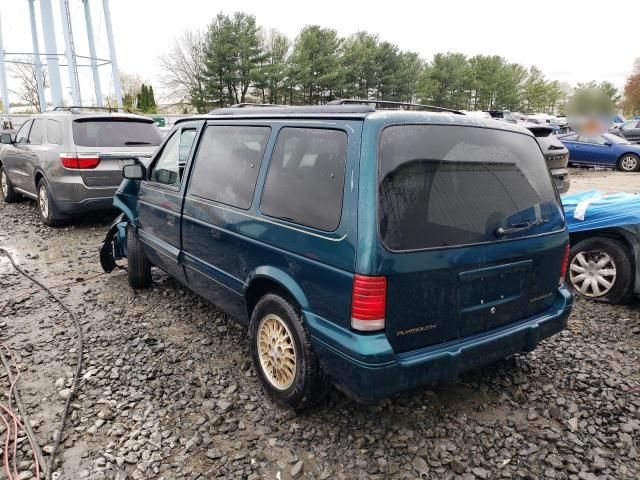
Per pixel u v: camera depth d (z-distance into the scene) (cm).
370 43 5056
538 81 6931
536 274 315
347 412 316
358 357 249
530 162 322
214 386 347
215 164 378
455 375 279
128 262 519
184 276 428
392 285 250
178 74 5253
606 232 494
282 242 294
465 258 271
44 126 818
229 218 342
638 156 1677
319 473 267
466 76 5991
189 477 264
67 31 2219
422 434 297
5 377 361
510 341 299
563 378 360
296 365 297
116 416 315
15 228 803
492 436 296
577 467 272
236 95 4356
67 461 276
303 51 4469
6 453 279
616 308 483
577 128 1792
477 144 293
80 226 820
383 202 249
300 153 299
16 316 467
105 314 469
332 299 263
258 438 294
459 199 275
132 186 514
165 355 391
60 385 347
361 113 272
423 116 278
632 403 330
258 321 328
